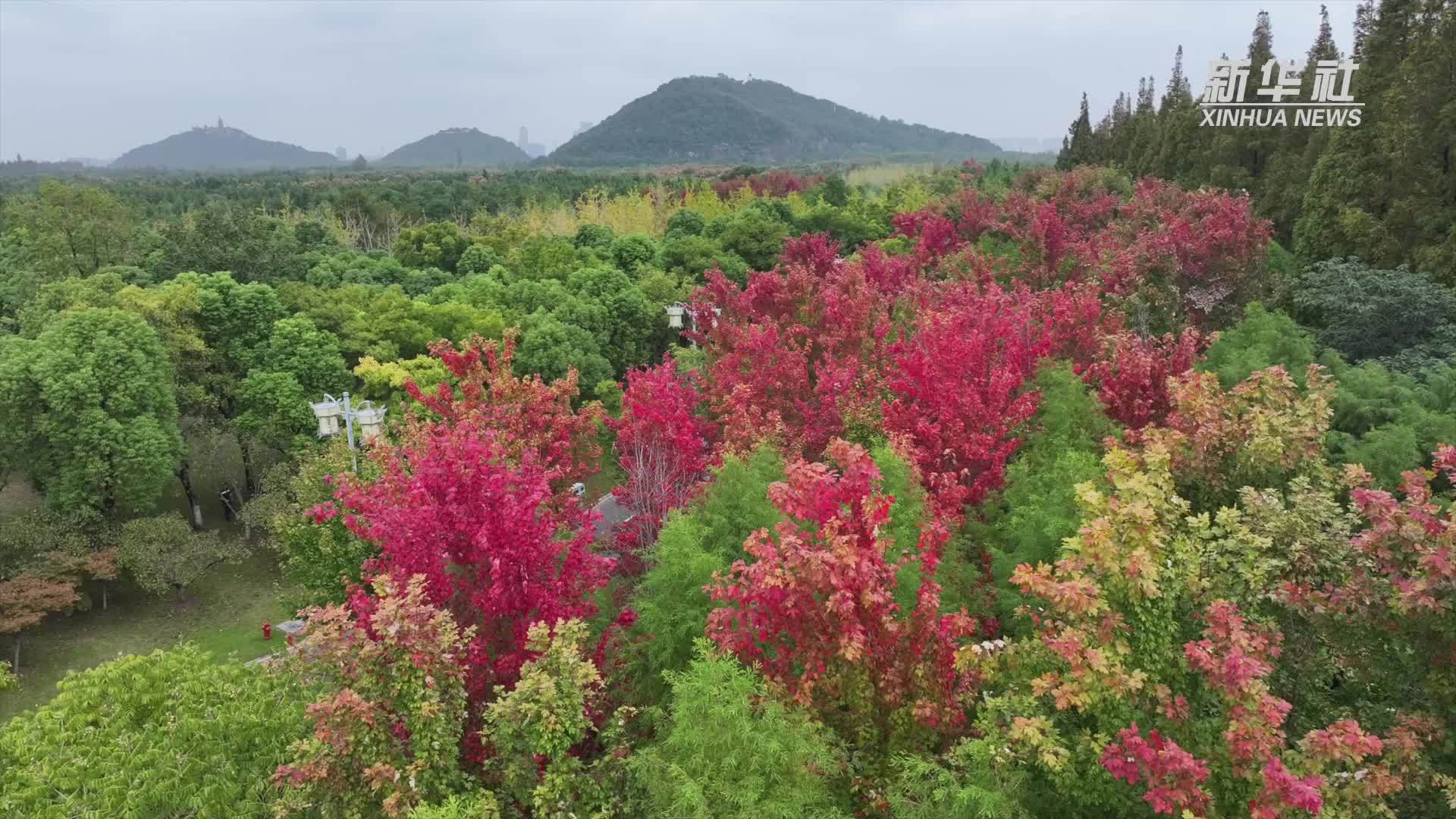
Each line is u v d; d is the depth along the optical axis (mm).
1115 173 45250
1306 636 6805
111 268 33250
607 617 10289
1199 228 22141
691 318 27703
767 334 17797
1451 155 23547
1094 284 20297
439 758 6566
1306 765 5445
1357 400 15406
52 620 20672
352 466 15586
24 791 8156
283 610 19047
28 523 20438
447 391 15484
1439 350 18438
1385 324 19641
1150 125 54406
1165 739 5594
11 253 40906
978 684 7629
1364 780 5594
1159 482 7203
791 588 6754
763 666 7512
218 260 35219
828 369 16672
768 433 14094
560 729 6520
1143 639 6074
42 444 21328
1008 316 16234
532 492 8484
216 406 26250
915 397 14188
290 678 9430
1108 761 5371
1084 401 13484
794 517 8211
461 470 8172
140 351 22094
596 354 30031
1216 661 5496
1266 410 8945
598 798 6875
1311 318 22422
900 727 7078
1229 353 16984
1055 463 11969
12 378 20547
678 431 13492
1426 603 5512
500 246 49812
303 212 72625
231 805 8227
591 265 40188
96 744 8867
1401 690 6434
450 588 7973
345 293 31875
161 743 8680
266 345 26375
